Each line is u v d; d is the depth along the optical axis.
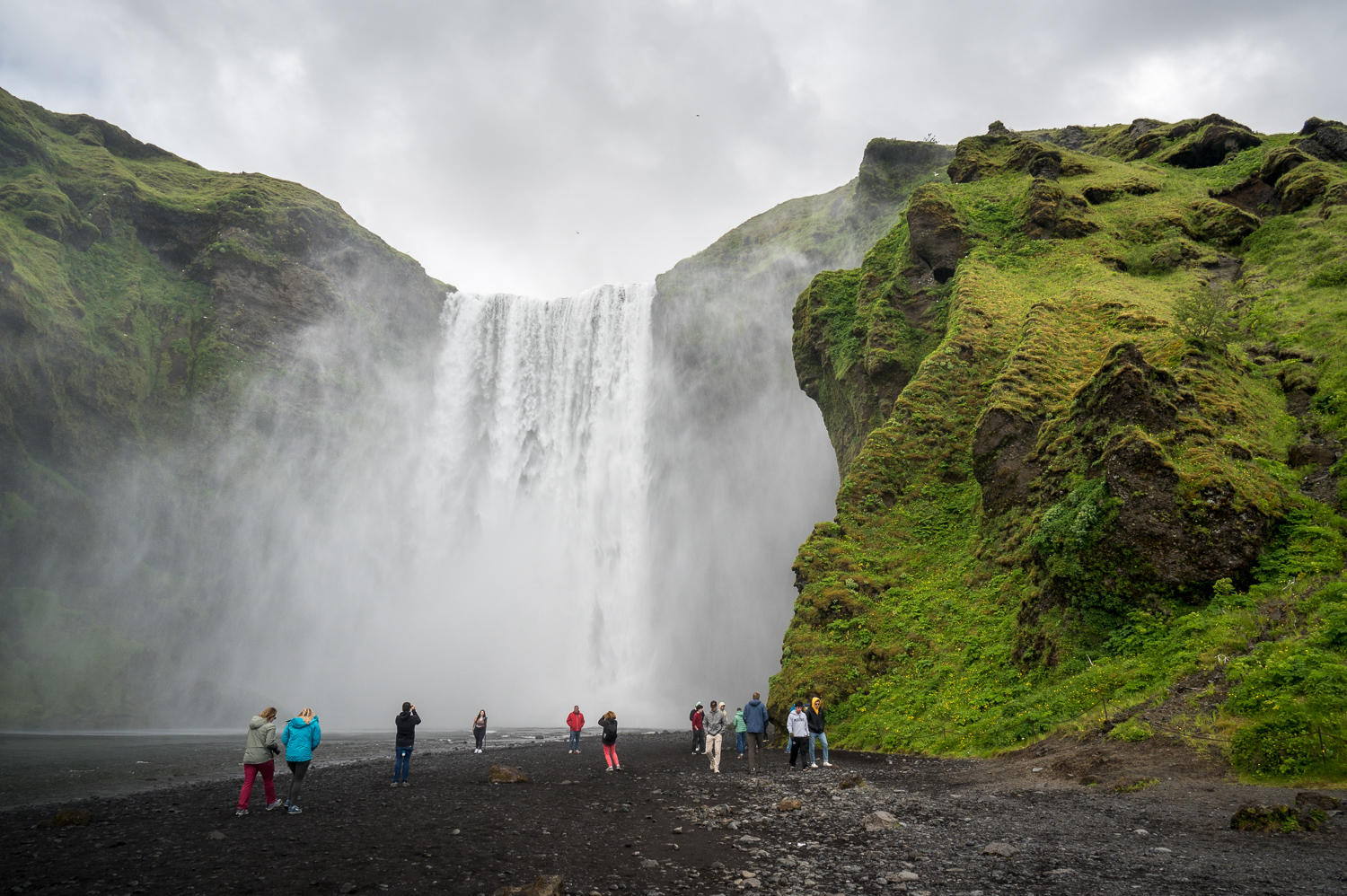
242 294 68.56
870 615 26.64
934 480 31.27
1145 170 48.22
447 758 25.38
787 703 25.61
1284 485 19.83
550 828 11.11
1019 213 42.22
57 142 74.12
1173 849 8.38
